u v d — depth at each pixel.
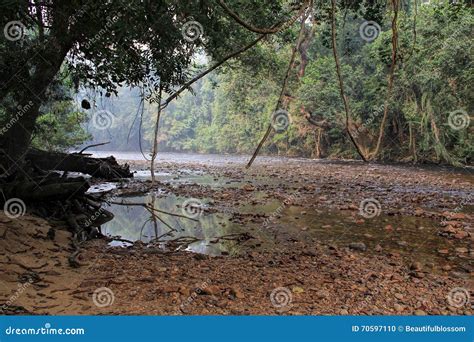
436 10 18.75
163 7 6.57
